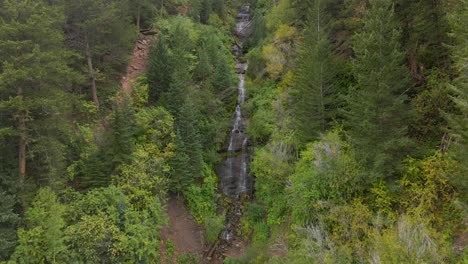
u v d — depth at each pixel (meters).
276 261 17.59
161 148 25.02
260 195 26.09
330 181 17.34
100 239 16.88
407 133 17.39
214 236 24.50
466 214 11.86
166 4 40.12
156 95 28.70
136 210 20.16
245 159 29.55
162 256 21.44
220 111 30.64
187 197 25.61
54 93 16.84
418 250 11.27
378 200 15.66
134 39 31.98
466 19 13.19
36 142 17.11
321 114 21.70
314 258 13.95
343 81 22.59
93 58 27.67
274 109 27.06
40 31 16.09
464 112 12.82
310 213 17.97
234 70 38.72
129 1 32.94
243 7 56.16
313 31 22.86
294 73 26.36
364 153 16.45
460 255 12.65
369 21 16.97
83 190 19.92
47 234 14.79
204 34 38.69
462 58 12.94
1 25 15.44
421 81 18.30
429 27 17.20
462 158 12.73
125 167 20.77
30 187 16.03
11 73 14.45
